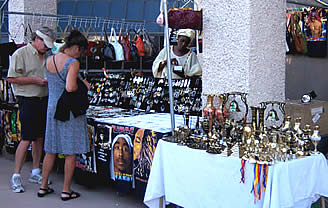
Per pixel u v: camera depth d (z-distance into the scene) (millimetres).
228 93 2494
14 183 3727
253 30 2555
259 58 2613
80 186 3904
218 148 2361
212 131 2459
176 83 3945
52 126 3318
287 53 4672
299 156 2301
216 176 2326
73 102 3195
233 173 2230
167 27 2736
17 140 4637
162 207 2832
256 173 2102
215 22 2748
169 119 3498
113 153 3252
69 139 3270
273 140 2273
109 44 5527
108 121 3383
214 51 2777
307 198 2328
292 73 5199
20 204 3385
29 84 3691
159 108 4047
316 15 4680
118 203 3430
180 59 4395
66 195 3502
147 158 2936
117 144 3201
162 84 4109
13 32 5727
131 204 3406
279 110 2750
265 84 2668
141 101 4273
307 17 4762
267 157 2096
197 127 2941
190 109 3711
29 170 4496
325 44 4695
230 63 2672
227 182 2270
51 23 5773
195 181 2469
